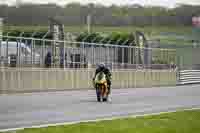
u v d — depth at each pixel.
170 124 54.41
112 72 126.81
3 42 102.44
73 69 116.75
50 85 109.19
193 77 167.38
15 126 49.69
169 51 153.75
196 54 181.25
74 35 125.12
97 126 49.28
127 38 139.12
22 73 101.50
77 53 120.12
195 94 108.19
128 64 134.38
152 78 143.62
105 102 81.81
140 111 68.44
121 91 113.44
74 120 55.88
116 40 134.12
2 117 57.62
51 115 60.53
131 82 134.38
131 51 136.12
